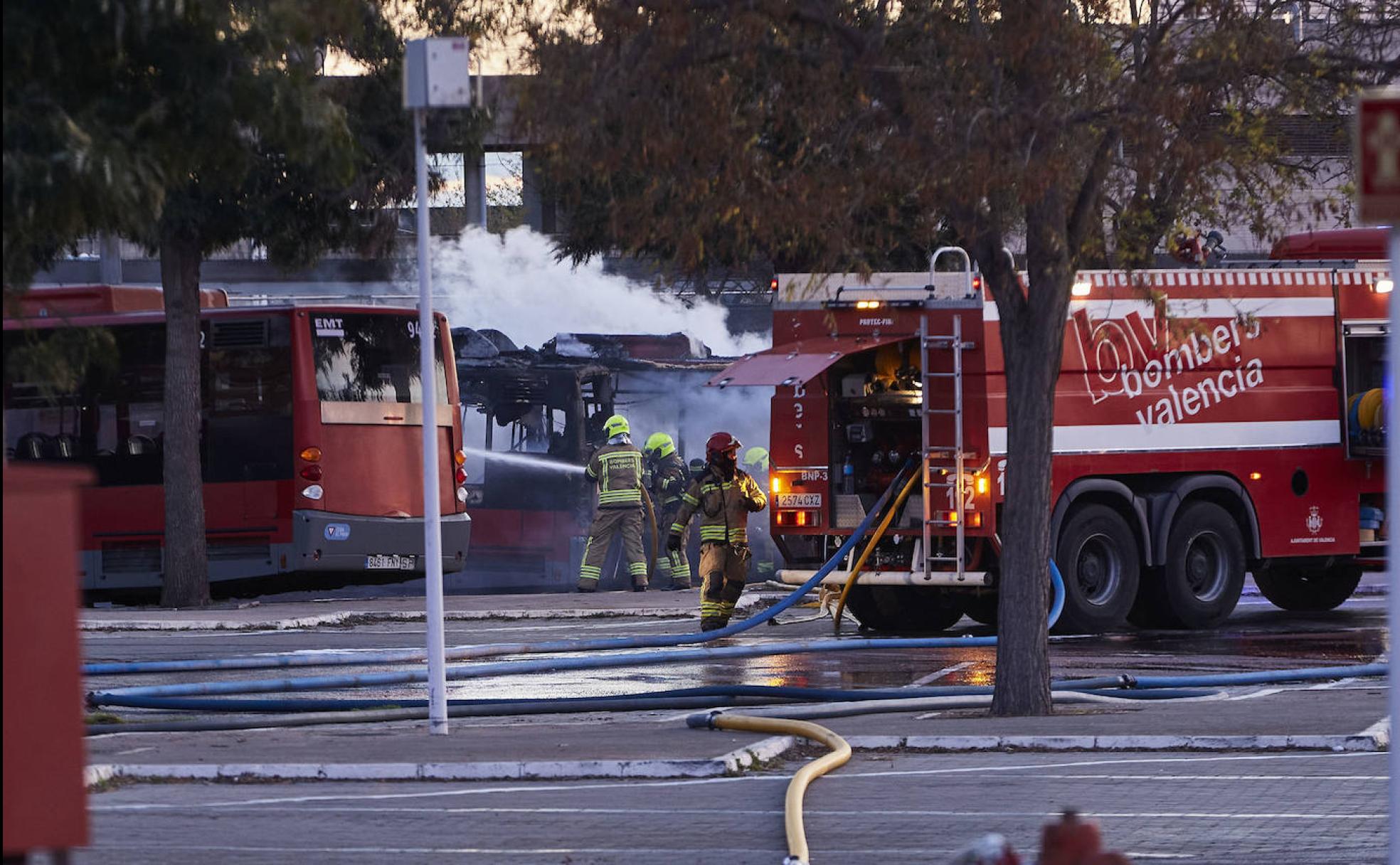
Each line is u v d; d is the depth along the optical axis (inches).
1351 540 1747.0
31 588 391.9
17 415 2172.7
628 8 951.6
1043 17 974.4
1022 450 1080.2
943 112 981.2
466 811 753.6
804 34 1005.8
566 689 1325.0
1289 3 1074.1
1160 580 1686.8
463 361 2699.3
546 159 992.2
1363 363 1768.0
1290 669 1384.1
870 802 770.8
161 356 2124.8
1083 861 331.0
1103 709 1104.8
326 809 760.3
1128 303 1633.9
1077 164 1029.2
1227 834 695.7
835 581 1644.9
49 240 695.1
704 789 808.9
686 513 1649.9
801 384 1626.5
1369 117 474.0
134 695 1148.5
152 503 2118.6
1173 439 1658.5
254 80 597.6
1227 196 1058.1
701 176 964.0
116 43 551.8
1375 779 813.9
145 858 656.4
